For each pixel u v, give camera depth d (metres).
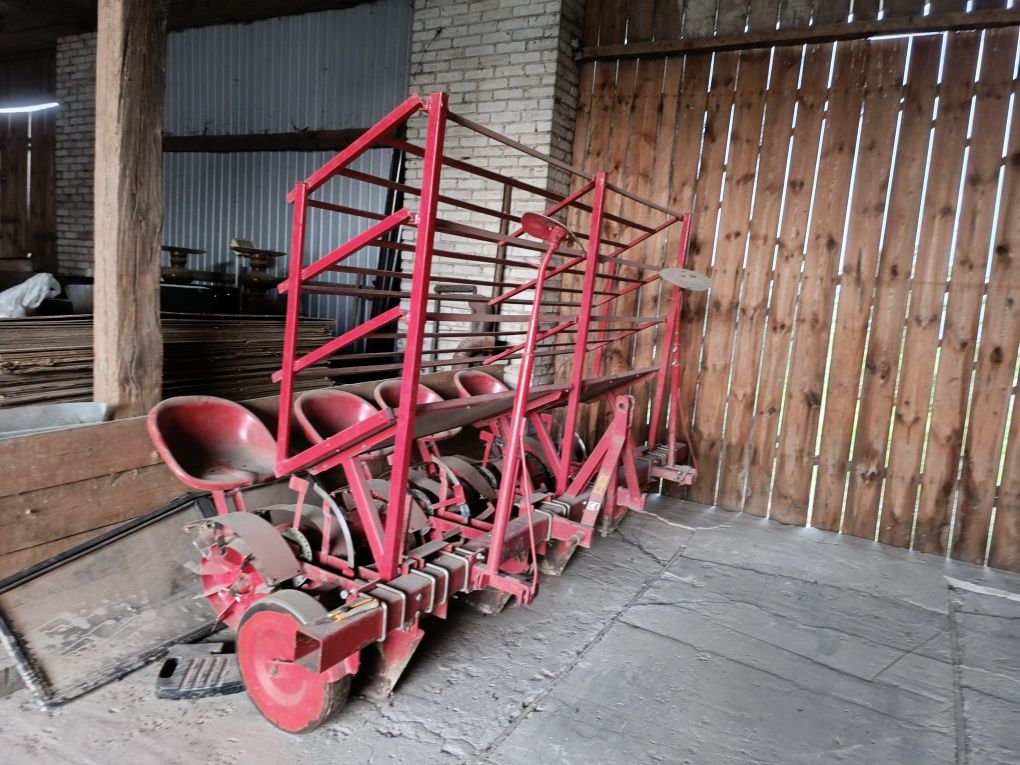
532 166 4.50
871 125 3.79
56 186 7.16
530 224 1.98
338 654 1.69
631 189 4.51
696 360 4.35
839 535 3.96
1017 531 3.56
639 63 4.44
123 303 2.51
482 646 2.47
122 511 2.46
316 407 2.50
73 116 6.92
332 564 2.11
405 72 5.36
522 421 2.09
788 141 4.02
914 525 3.80
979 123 3.54
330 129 5.80
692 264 4.33
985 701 2.33
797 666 2.48
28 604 2.10
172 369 3.39
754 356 4.17
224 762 1.79
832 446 3.99
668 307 4.43
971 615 3.01
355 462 2.04
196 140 6.43
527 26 4.45
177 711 1.98
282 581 1.98
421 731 1.97
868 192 3.81
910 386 3.76
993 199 3.53
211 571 2.18
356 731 1.95
